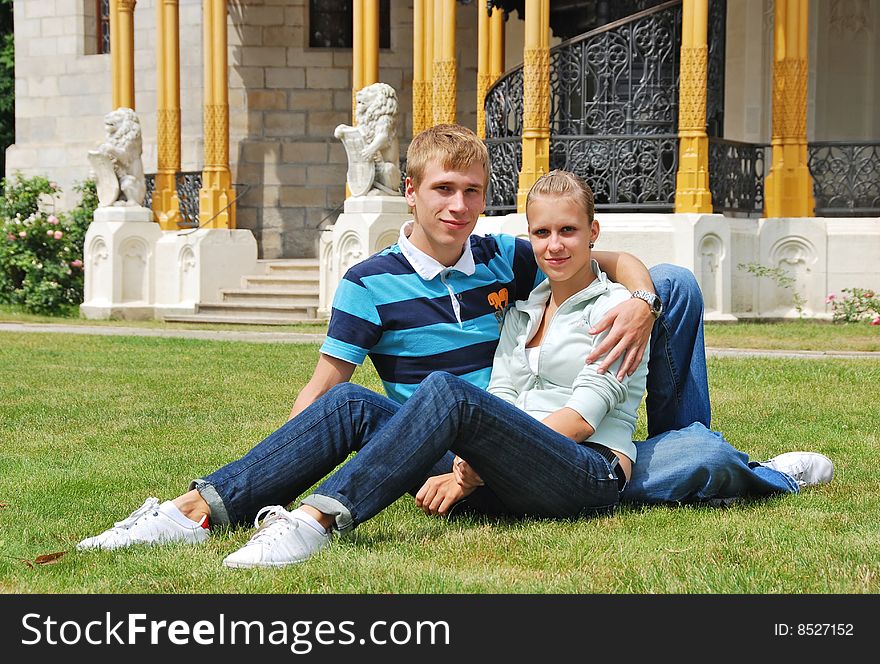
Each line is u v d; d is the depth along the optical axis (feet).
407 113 85.97
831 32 68.80
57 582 14.33
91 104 89.35
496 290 17.63
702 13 56.13
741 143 60.85
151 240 72.79
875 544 15.76
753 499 18.71
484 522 17.33
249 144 84.69
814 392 32.68
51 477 21.39
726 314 57.11
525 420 16.11
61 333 57.72
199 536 16.05
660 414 19.03
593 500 17.02
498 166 61.67
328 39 85.51
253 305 67.82
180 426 27.86
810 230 59.16
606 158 58.59
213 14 73.10
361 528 16.81
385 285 17.22
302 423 16.37
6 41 106.01
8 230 75.97
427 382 15.62
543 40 57.82
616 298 16.99
